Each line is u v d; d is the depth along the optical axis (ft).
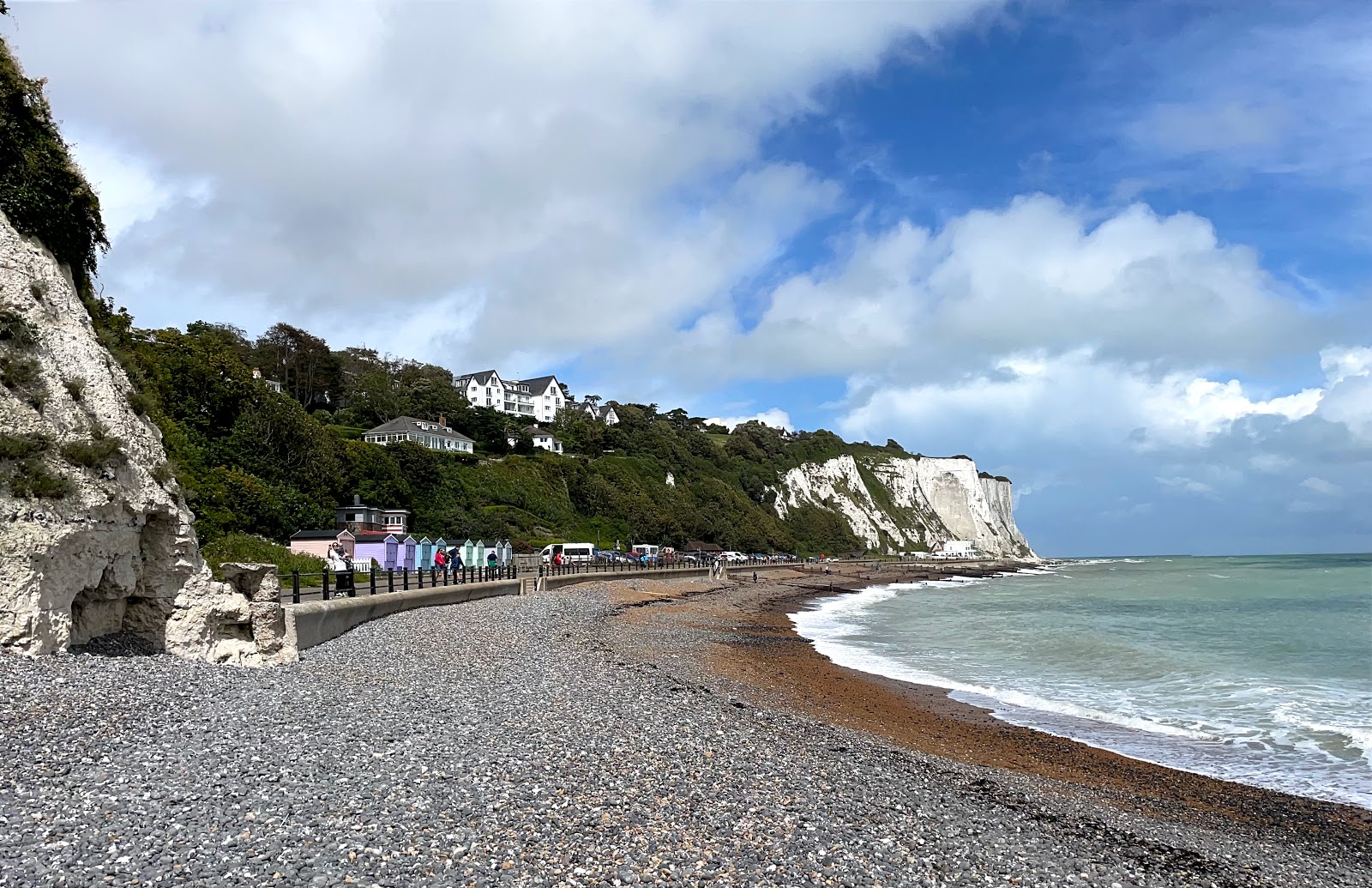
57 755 28.78
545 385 472.85
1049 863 30.81
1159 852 34.99
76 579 42.32
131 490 46.83
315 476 182.80
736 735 44.91
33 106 55.88
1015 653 100.42
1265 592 219.20
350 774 30.12
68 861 21.11
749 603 176.65
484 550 164.45
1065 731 59.82
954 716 63.87
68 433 44.34
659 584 197.36
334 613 67.97
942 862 29.09
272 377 319.68
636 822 28.30
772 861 26.58
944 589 271.90
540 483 293.43
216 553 102.83
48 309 48.49
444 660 61.16
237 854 22.45
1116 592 235.40
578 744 37.96
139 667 42.24
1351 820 42.09
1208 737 58.23
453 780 30.42
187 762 29.91
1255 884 32.55
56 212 55.57
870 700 68.39
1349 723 62.18
